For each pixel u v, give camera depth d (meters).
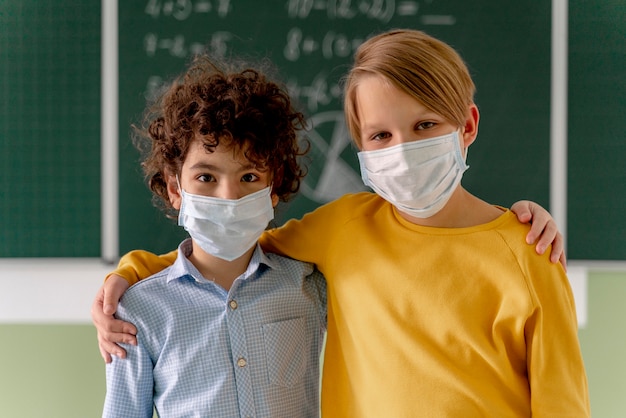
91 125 1.66
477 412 0.99
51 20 1.66
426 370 1.01
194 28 1.65
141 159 1.65
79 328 1.68
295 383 1.12
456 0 1.63
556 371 0.98
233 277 1.14
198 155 1.06
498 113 1.64
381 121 1.01
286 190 1.21
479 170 1.65
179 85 1.19
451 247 1.04
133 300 1.09
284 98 1.21
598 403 1.65
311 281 1.19
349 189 1.65
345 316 1.10
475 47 1.64
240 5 1.65
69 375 1.67
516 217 1.06
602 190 1.64
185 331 1.08
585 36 1.63
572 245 1.65
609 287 1.66
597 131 1.64
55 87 1.66
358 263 1.10
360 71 1.04
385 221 1.12
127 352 1.08
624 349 1.65
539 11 1.63
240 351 1.08
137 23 1.65
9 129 1.67
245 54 1.65
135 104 1.65
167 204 1.24
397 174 1.01
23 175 1.67
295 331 1.13
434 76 1.00
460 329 1.00
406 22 1.64
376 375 1.05
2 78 1.66
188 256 1.18
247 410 1.07
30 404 1.68
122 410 1.08
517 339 1.00
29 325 1.68
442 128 1.02
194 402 1.07
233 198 1.06
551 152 1.64
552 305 0.99
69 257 1.67
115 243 1.67
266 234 1.23
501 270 1.00
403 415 1.01
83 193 1.67
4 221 1.67
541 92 1.64
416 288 1.04
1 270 1.67
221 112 1.06
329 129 1.65
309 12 1.65
